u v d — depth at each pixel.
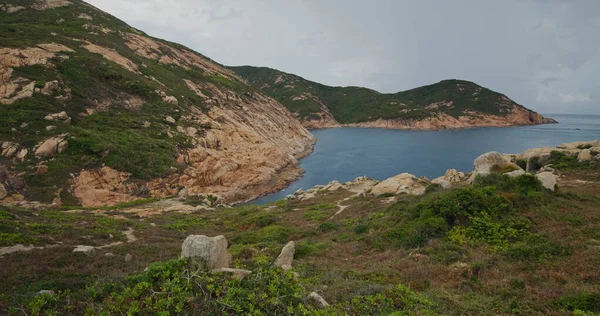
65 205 29.11
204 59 99.31
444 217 13.56
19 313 5.73
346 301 6.93
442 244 11.59
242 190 42.84
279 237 17.53
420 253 11.41
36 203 27.31
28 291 7.68
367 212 21.06
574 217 12.37
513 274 9.11
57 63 43.19
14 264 10.15
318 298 6.78
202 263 7.38
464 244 11.54
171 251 14.26
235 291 6.00
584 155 23.61
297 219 22.58
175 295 5.76
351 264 11.77
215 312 5.48
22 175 29.00
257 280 6.77
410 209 15.84
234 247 14.70
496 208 13.33
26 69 38.66
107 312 5.30
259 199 42.16
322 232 18.23
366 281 8.93
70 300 6.20
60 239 14.14
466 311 7.09
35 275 9.40
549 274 8.80
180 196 34.28
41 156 31.27
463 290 8.46
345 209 23.58
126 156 35.91
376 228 15.61
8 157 29.78
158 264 7.23
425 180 29.73
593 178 20.19
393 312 6.37
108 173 33.22
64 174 30.98
